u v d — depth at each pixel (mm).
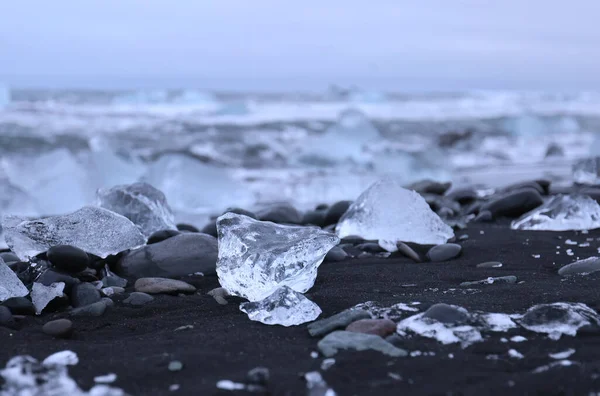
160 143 12266
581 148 12680
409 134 15797
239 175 9141
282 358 1698
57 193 6906
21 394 1492
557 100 32844
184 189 6773
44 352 1765
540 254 2963
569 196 3691
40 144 12133
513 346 1735
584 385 1491
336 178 8125
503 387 1491
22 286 2326
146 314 2207
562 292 2201
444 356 1677
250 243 2391
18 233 2645
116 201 3355
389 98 32375
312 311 2049
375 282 2523
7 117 16953
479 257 2953
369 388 1502
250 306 2131
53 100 24391
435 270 2715
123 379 1573
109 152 7832
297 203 6895
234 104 20672
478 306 2053
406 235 3256
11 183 7609
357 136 12883
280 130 15484
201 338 1871
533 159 10961
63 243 2674
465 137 13359
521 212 4098
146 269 2781
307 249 2357
